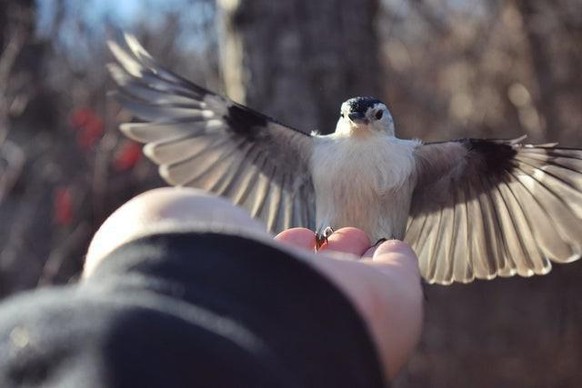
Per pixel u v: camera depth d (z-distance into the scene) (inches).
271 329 46.9
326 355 47.9
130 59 168.2
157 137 169.3
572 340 414.0
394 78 467.8
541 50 441.1
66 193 269.0
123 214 56.4
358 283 63.6
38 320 40.2
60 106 324.2
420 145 155.2
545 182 158.6
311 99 221.8
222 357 41.3
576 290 421.4
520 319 415.5
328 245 98.7
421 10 474.0
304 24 223.1
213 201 58.7
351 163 148.2
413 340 67.4
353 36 226.2
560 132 432.8
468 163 156.5
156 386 38.9
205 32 445.4
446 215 161.6
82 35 352.8
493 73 453.7
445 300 422.9
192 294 46.1
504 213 161.5
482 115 452.8
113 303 41.6
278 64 222.4
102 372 38.4
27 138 307.9
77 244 288.5
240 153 166.2
